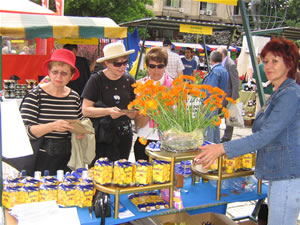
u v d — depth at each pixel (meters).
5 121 1.94
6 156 1.93
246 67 6.59
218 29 6.90
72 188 2.12
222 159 2.39
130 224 2.30
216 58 5.38
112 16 18.39
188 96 2.23
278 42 2.03
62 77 2.55
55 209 1.99
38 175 2.29
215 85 5.26
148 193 2.41
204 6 29.44
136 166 2.11
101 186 2.06
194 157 2.20
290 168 1.99
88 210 2.10
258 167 2.16
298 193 2.01
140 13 19.81
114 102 2.93
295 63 2.03
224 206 2.77
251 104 8.53
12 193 2.02
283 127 1.96
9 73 6.53
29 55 6.59
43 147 2.60
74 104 2.74
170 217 2.41
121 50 2.85
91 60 8.05
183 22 6.05
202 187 2.69
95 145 2.96
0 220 1.81
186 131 2.23
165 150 2.26
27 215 1.89
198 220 2.49
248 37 3.07
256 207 3.09
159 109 2.21
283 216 2.04
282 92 2.00
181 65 7.40
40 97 2.61
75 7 17.45
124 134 2.96
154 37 27.14
